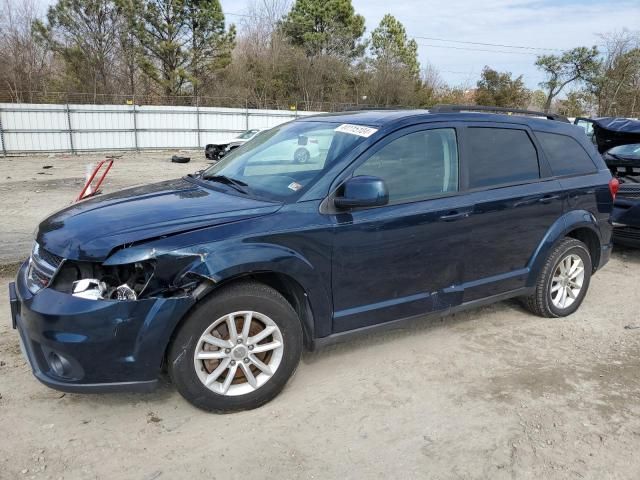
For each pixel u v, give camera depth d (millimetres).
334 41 44156
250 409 3277
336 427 3141
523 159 4410
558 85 47812
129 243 2863
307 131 4090
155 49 33812
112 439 2979
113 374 2871
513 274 4379
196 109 27609
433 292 3902
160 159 23312
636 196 6605
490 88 48250
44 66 34781
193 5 33875
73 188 13070
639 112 46375
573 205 4672
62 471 2715
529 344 4320
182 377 3020
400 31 53531
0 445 2895
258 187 3629
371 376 3736
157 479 2684
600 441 3072
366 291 3574
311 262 3287
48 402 3311
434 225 3754
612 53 46344
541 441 3057
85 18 33469
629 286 5941
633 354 4199
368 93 43938
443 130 3967
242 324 3166
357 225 3424
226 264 2971
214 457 2854
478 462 2867
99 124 25641
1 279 5426
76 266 2918
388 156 3660
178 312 2900
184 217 3125
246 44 43250
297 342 3334
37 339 2852
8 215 9195
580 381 3748
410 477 2742
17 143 24078
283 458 2861
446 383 3670
